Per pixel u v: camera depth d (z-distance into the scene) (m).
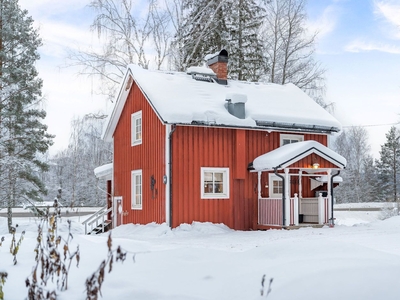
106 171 20.88
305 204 17.44
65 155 44.09
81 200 43.31
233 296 4.14
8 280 4.76
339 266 4.48
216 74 20.14
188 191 15.83
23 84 24.36
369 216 28.64
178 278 4.73
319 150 16.44
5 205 23.66
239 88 19.88
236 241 12.23
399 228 15.00
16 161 22.08
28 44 25.09
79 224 22.55
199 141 16.20
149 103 16.91
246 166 17.05
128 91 18.97
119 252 4.00
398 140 55.75
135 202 18.16
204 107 16.38
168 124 15.45
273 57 30.84
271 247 5.77
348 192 55.91
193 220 15.82
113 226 19.58
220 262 5.29
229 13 29.22
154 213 16.33
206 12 27.69
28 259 5.86
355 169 57.81
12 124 23.69
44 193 25.22
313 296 3.92
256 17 30.50
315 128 18.27
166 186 15.52
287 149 16.58
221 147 16.62
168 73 19.38
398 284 4.07
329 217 16.69
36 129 25.36
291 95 20.61
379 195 55.25
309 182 18.34
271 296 3.98
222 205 16.45
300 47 30.20
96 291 3.62
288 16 30.09
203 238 13.37
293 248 5.64
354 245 5.62
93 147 32.03
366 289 3.98
